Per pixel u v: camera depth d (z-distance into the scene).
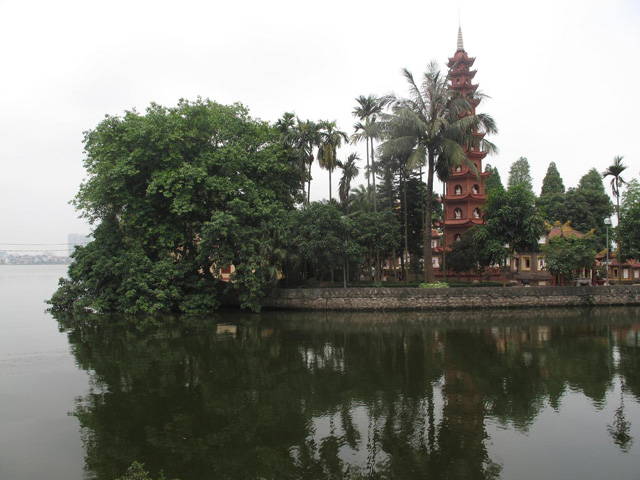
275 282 28.80
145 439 9.12
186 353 16.84
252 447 8.81
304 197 32.88
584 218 51.78
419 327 23.11
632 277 43.66
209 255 27.33
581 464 8.14
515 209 30.27
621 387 12.77
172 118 26.58
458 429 9.74
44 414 10.45
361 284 34.88
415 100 29.25
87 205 28.34
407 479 7.61
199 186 26.81
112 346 18.05
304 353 16.95
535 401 11.56
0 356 16.20
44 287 55.62
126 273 27.56
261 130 31.69
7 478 7.50
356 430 9.66
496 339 19.77
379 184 43.06
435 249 46.06
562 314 27.83
